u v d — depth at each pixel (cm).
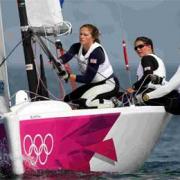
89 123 2122
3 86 2091
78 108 2230
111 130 2167
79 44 2284
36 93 2270
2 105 2061
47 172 2072
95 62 2211
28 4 2277
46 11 2278
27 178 2039
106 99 2244
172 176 2245
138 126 2225
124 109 2183
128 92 2261
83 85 2267
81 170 2138
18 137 2009
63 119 2086
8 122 2006
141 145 2267
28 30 2277
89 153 2142
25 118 2023
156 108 2262
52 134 2072
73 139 2106
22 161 2023
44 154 2061
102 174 2188
